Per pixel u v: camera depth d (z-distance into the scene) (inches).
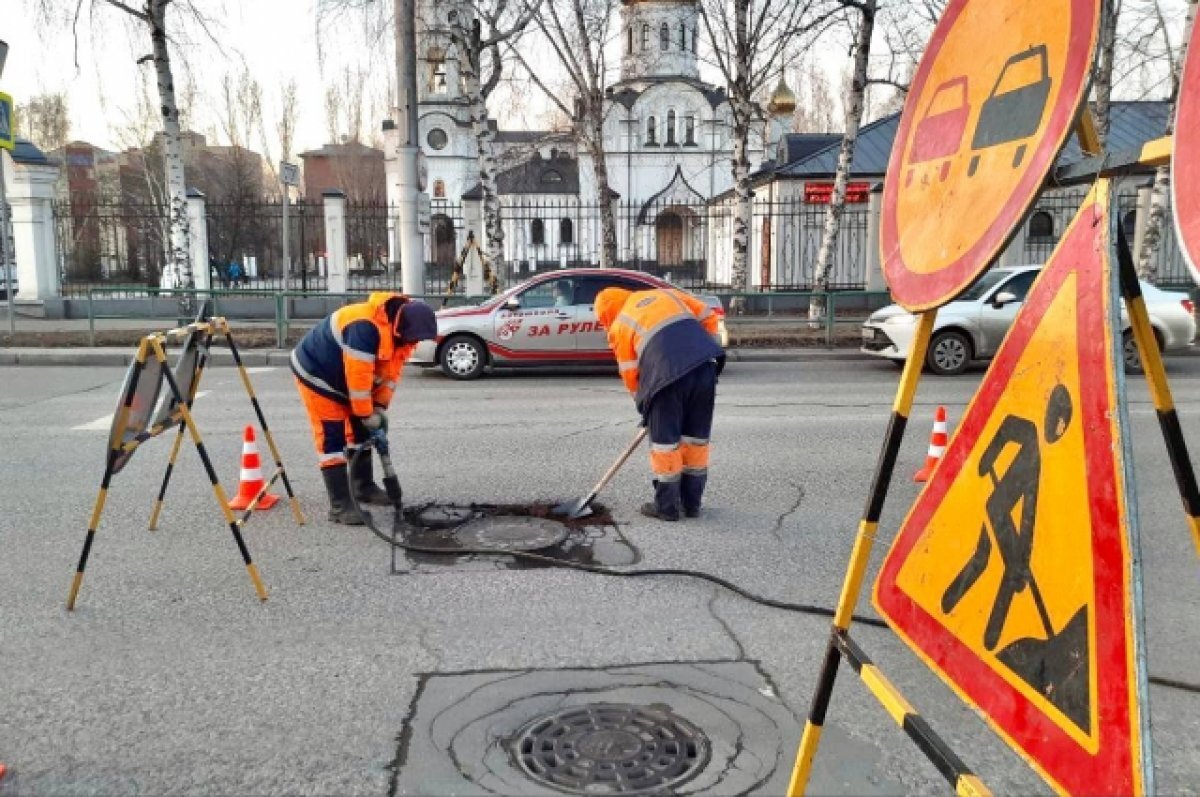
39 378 485.4
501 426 348.8
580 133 908.6
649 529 217.8
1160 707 132.2
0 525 220.8
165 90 660.7
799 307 813.9
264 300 775.7
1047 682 70.6
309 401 217.5
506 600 173.0
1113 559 65.1
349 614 166.6
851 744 122.3
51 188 793.6
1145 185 687.7
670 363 215.6
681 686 138.6
